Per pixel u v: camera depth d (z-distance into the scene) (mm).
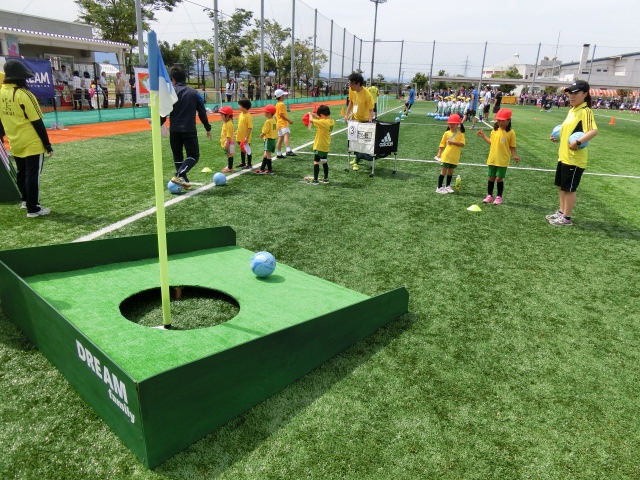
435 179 8430
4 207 5586
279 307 2986
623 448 2098
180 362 2230
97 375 2000
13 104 4793
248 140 8672
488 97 24906
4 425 2031
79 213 5430
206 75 39938
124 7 32031
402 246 4762
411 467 1910
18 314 2771
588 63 81875
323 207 6176
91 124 15906
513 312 3402
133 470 1811
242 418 2139
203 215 5574
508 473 1913
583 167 5469
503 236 5242
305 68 42250
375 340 2914
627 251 4895
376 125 8125
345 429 2109
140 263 3611
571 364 2758
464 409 2299
